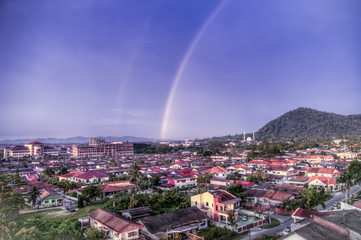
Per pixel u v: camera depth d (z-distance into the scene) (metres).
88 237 55.25
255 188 106.75
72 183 113.88
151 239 55.28
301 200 78.69
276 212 79.12
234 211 71.88
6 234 47.34
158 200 81.19
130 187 107.88
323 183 112.06
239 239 57.19
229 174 132.38
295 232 36.22
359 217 42.72
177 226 59.56
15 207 63.91
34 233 50.50
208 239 57.41
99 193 92.50
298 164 180.75
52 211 79.25
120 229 53.12
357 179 104.44
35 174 155.00
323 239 35.22
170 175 136.50
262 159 197.62
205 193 74.81
